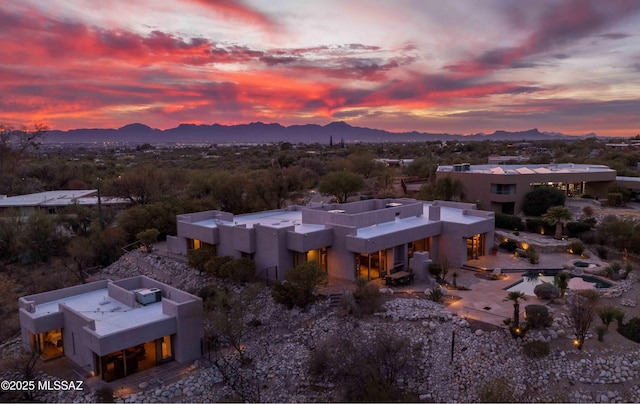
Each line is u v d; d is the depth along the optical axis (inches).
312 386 954.7
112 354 988.6
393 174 3417.8
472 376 942.4
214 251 1546.5
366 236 1380.4
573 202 2477.9
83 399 917.8
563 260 1561.3
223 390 955.3
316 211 1552.7
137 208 2086.6
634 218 1962.4
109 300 1216.8
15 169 3469.5
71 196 2733.8
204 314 1089.4
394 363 935.7
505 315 1101.7
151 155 7317.9
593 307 1103.6
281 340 1110.4
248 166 4217.5
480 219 1644.9
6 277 1685.5
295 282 1224.8
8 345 1219.2
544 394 904.9
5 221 2006.6
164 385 962.1
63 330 1106.7
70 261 1870.1
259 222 1657.2
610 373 934.4
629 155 4092.0
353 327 1085.1
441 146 7396.7
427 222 1599.4
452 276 1401.3
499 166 2942.9
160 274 1612.9
